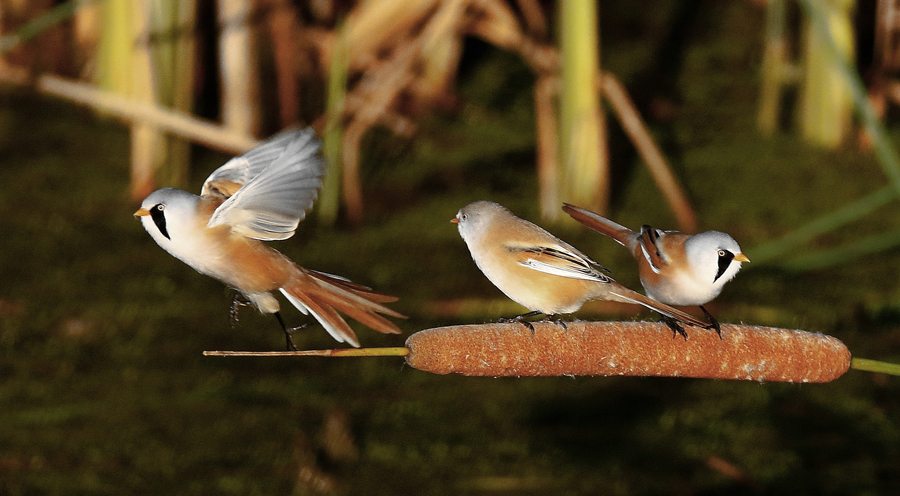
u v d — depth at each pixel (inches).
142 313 198.8
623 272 217.8
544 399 194.4
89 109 298.2
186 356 195.9
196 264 180.4
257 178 179.3
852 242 230.8
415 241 232.1
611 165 280.8
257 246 180.5
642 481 189.3
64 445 190.2
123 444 190.5
